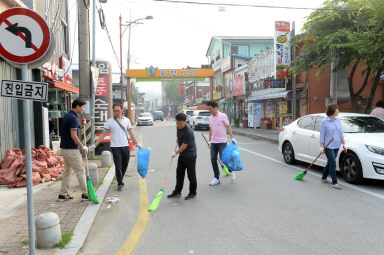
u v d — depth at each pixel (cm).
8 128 798
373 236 385
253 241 379
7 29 315
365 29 1074
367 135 659
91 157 991
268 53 1964
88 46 952
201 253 351
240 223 439
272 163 907
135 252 358
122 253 357
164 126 3162
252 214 474
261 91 2162
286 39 1617
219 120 654
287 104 1838
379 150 589
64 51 1531
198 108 3556
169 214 484
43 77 1070
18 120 870
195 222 447
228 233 405
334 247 357
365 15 1066
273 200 543
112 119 641
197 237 395
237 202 536
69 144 527
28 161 330
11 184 634
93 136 1005
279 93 1803
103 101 1100
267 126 2091
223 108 3120
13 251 346
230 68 2847
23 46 318
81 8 919
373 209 485
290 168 826
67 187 547
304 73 1634
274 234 398
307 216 460
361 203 516
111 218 473
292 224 430
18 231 404
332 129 605
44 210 489
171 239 391
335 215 461
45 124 1013
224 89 3108
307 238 383
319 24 1177
